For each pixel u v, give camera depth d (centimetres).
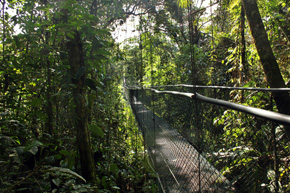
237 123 103
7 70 185
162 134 278
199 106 138
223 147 108
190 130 161
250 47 248
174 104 221
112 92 465
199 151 135
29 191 156
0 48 213
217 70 386
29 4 203
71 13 191
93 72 256
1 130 166
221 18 301
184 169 176
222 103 97
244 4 189
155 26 561
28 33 184
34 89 208
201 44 439
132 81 1029
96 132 202
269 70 179
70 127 205
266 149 85
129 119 730
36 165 139
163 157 262
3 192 115
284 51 231
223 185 102
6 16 209
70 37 184
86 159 189
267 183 79
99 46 199
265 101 177
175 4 503
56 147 195
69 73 182
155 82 595
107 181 244
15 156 136
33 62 192
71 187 159
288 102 130
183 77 483
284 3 237
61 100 181
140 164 391
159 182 265
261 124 88
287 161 75
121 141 430
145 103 491
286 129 76
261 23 182
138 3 486
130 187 301
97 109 328
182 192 177
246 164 90
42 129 220
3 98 180
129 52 734
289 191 72
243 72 256
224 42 346
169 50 659
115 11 368
